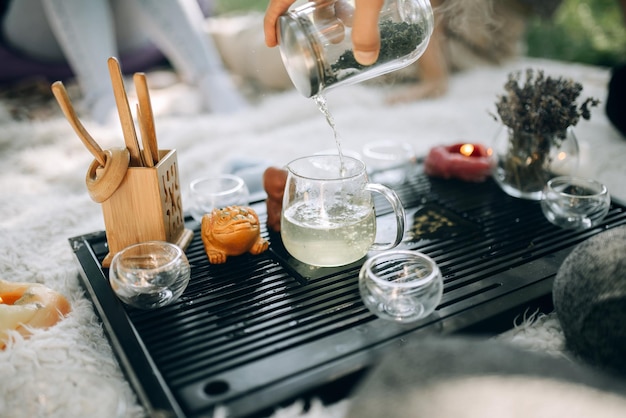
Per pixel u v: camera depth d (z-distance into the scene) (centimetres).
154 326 84
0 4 228
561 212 107
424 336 80
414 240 106
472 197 124
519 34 245
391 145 140
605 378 69
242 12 310
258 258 101
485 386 66
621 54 270
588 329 78
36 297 93
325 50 88
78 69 201
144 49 248
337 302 88
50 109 211
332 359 76
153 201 95
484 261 99
